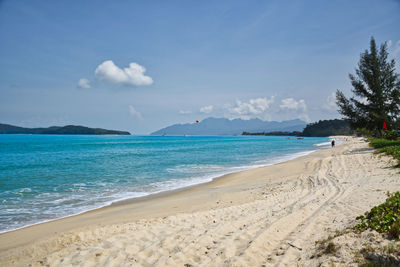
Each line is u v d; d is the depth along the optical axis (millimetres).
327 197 8430
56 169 22156
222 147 57906
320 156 27781
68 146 64250
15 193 13320
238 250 4605
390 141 27062
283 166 20203
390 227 4141
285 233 5328
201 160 29531
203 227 6191
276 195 10164
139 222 6941
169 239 5359
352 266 3285
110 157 33438
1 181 16578
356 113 29297
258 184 13844
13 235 7340
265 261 4102
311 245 4383
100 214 9320
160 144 76562
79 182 16344
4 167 23406
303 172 16203
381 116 27094
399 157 14188
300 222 5992
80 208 10586
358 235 4215
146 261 4402
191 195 12031
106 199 12078
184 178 17766
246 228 5809
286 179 14281
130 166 24219
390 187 8328
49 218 9258
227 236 5383
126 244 5172
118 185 15414
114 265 4277
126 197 12445
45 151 45656
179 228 6152
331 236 4504
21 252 5328
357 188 9188
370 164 15258
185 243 5109
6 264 4844
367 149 26766
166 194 12961
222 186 14375
